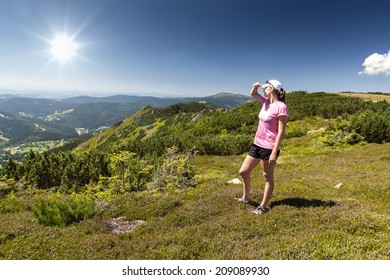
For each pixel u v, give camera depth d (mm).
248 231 6453
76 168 18469
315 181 12016
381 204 8148
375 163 17031
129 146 38344
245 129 62062
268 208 7738
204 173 19125
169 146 39062
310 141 35156
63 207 8266
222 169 21750
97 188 13445
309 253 5156
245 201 8492
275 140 6758
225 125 73812
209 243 5992
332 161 19828
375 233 5875
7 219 8266
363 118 31219
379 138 28672
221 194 9555
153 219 8211
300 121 59562
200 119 117188
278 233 6301
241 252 5438
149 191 11461
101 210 8922
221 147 36312
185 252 5633
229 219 7336
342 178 12664
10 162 18734
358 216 6641
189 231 6754
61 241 6441
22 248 6133
